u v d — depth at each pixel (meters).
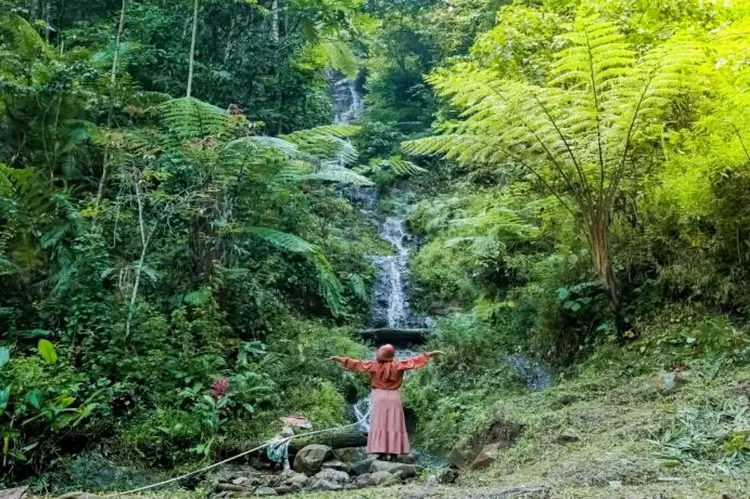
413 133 16.66
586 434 4.21
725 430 3.63
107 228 7.42
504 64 8.14
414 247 12.41
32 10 10.37
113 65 8.55
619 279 6.79
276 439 5.34
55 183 8.23
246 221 8.16
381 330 9.21
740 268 5.89
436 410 6.91
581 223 6.97
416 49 18.45
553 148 6.30
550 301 7.30
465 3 14.55
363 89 21.62
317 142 8.53
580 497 2.79
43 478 4.57
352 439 5.84
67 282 6.28
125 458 5.10
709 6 7.30
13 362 5.04
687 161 6.00
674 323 6.06
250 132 8.89
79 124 8.08
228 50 11.55
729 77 5.81
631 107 5.76
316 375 7.25
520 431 4.71
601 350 6.33
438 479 4.13
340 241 11.19
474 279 10.03
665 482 3.03
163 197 6.98
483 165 10.33
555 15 8.27
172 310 6.95
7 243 6.86
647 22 7.53
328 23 12.42
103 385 5.43
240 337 7.45
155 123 9.00
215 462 5.33
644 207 6.79
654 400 4.64
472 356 7.57
